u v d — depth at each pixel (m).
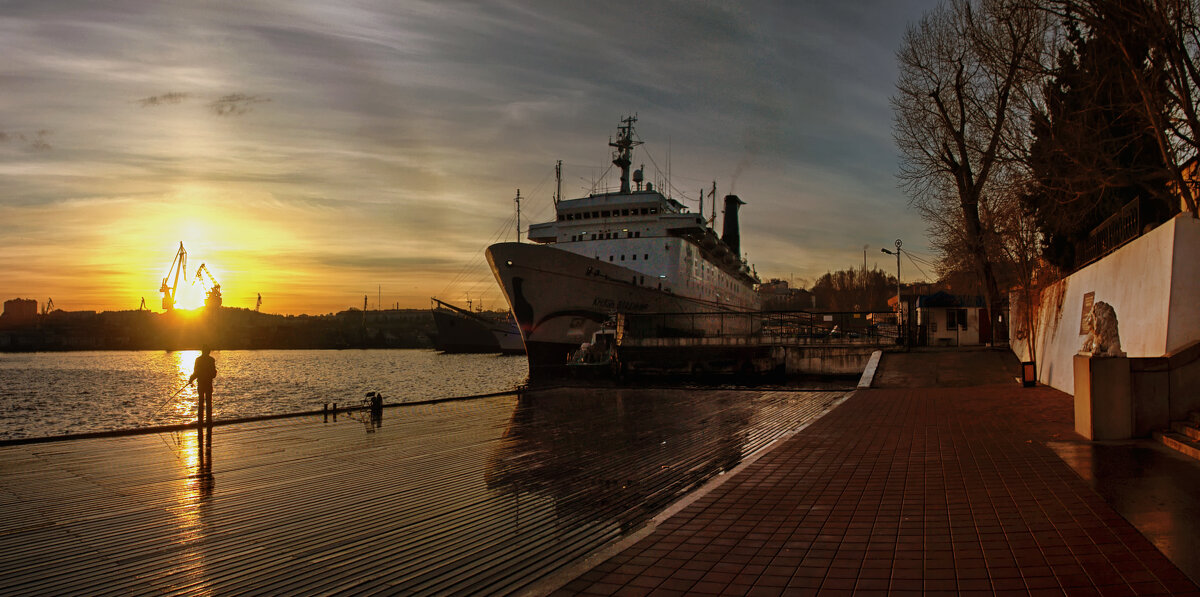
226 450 12.47
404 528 7.27
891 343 38.66
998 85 19.25
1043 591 4.08
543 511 7.94
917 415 13.50
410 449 12.55
